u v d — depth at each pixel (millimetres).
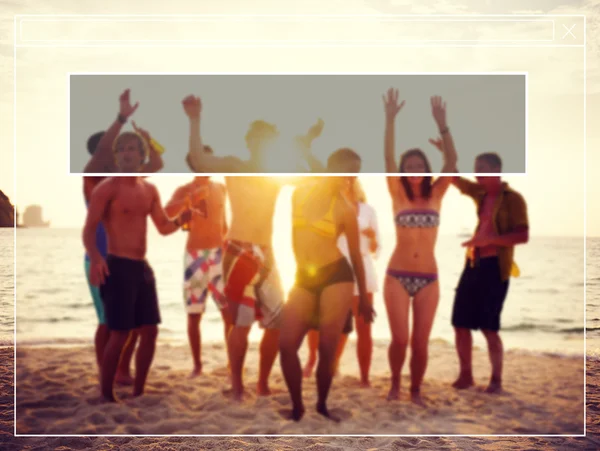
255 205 3201
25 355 4289
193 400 3193
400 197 3344
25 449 2541
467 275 3600
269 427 2838
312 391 3443
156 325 3311
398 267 3342
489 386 3521
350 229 2992
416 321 3326
